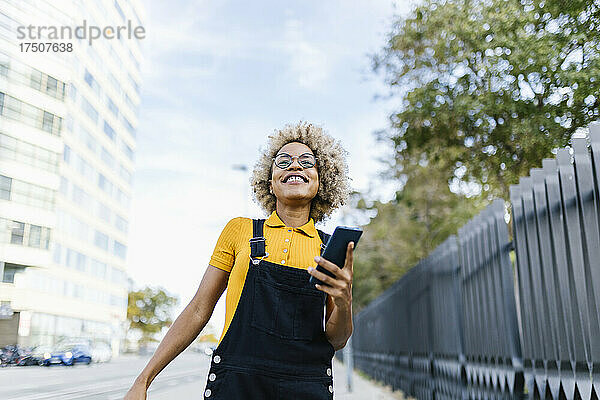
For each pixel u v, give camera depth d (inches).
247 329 86.2
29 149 1957.4
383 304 665.6
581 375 177.0
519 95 384.5
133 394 85.0
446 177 533.3
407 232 936.3
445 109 420.5
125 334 3727.9
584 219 168.6
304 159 96.5
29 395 549.0
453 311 330.6
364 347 929.5
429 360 402.0
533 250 212.4
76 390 608.4
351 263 79.6
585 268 173.3
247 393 84.0
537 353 210.8
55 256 2082.9
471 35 390.0
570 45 364.2
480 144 437.7
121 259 2854.3
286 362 85.4
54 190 2028.8
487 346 268.2
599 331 166.1
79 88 2262.6
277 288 87.4
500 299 250.2
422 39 433.4
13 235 1884.8
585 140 175.0
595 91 348.8
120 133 2829.7
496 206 254.7
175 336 89.8
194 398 525.3
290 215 95.8
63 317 2160.4
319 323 87.7
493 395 259.0
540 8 364.2
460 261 323.6
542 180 206.7
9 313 1861.5
